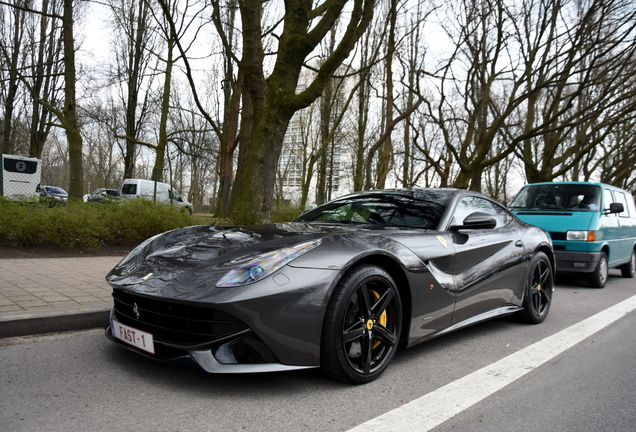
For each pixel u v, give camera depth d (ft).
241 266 7.27
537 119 67.67
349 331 7.61
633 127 66.49
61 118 40.22
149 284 7.50
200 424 6.19
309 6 20.99
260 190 20.75
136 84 74.90
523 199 25.29
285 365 7.03
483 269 10.99
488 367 9.29
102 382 7.54
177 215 26.86
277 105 20.52
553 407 7.40
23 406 6.55
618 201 25.05
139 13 50.80
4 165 53.42
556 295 19.43
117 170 140.56
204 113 45.98
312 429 6.21
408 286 8.71
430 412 6.97
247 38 20.61
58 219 21.56
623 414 7.20
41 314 10.18
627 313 15.53
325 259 7.51
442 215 10.90
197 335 7.06
